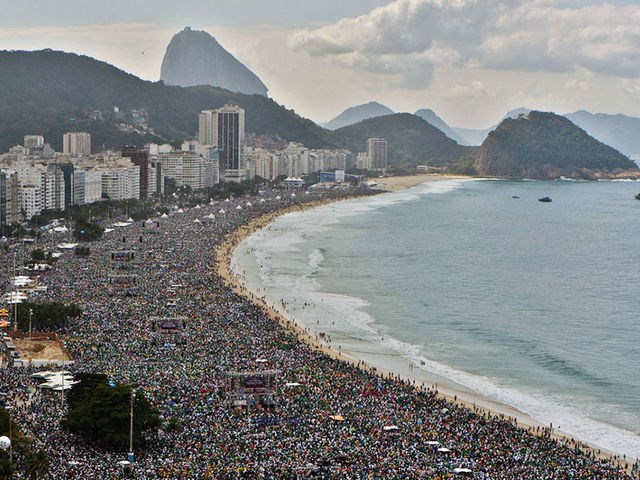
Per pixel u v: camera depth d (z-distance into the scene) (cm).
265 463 18525
